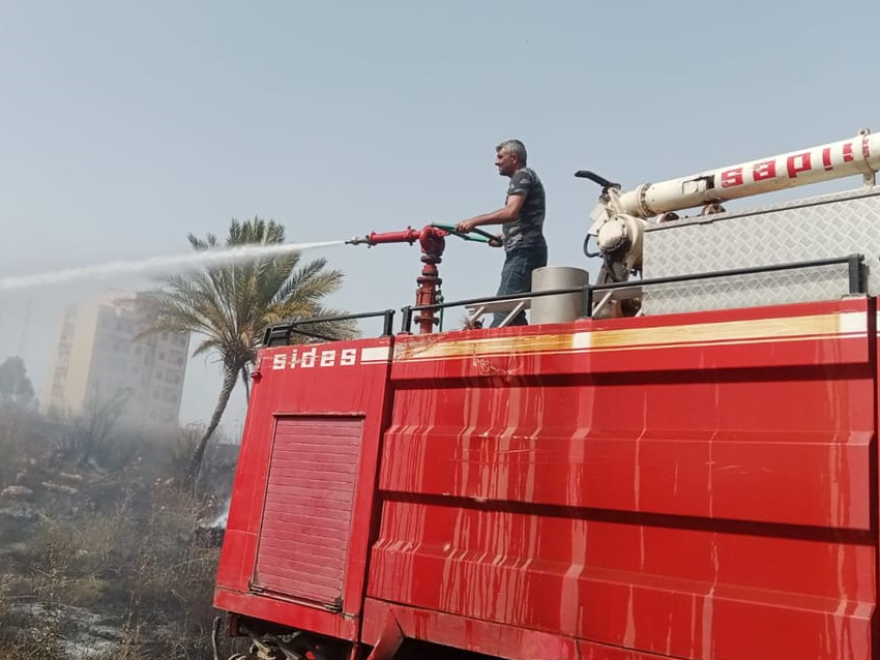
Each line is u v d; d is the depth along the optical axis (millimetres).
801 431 3400
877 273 3746
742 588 3395
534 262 6031
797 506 3299
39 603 12469
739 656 3305
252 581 5477
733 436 3568
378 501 4879
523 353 4383
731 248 4230
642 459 3773
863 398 3271
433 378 4777
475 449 4430
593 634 3744
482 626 4156
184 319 21297
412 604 4488
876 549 3109
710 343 3713
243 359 21812
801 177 4809
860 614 3066
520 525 4184
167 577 14805
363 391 5164
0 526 16984
